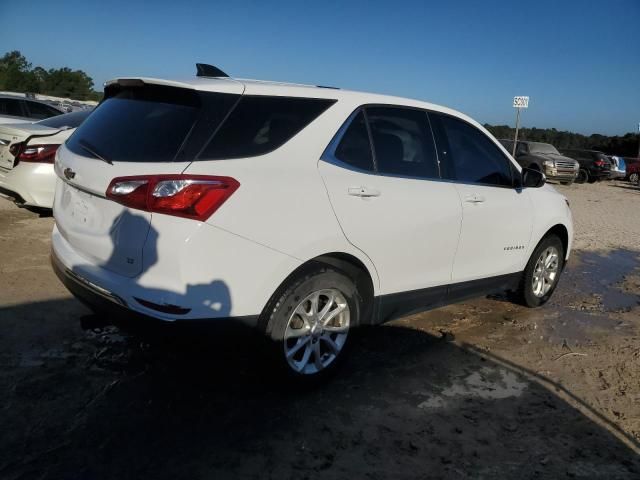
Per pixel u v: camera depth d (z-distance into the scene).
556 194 5.42
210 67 3.59
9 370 3.42
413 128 3.95
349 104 3.52
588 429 3.29
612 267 7.75
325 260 3.33
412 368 3.91
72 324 4.15
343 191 3.29
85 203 3.13
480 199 4.28
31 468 2.58
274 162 3.05
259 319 3.06
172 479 2.59
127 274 2.89
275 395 3.38
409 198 3.68
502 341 4.56
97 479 2.54
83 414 3.03
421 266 3.87
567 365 4.19
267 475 2.67
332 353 3.48
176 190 2.73
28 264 5.39
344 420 3.18
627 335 4.95
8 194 6.54
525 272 5.20
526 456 2.98
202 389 3.38
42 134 6.41
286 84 3.48
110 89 3.62
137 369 3.57
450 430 3.17
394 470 2.78
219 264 2.82
